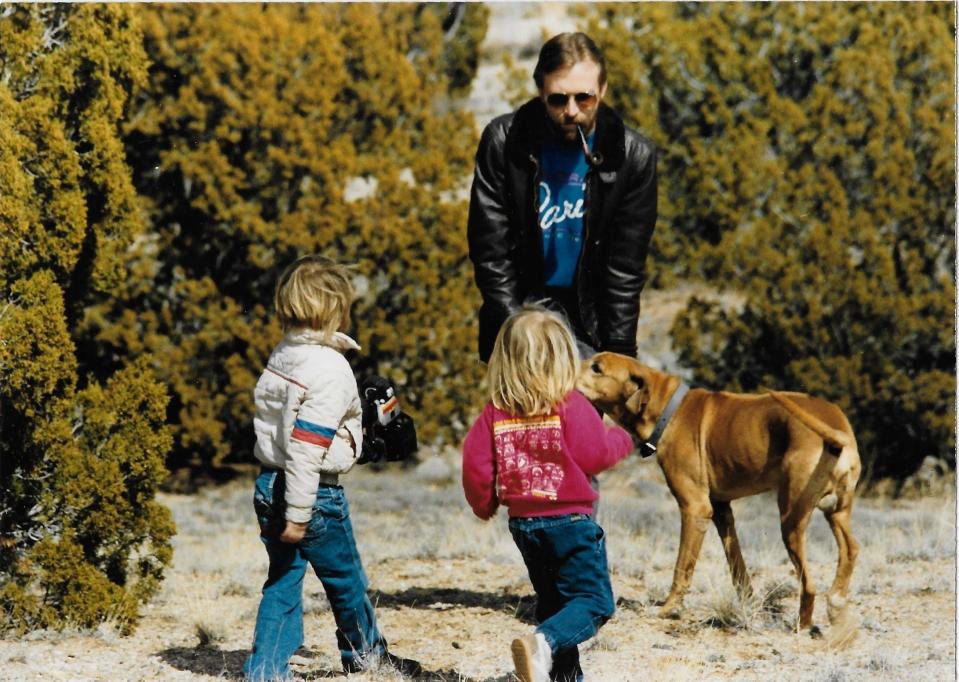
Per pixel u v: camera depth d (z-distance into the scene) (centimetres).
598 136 660
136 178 1588
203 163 1573
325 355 521
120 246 812
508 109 2427
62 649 632
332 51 1656
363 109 1703
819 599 752
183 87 1561
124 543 720
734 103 1797
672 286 1903
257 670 525
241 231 1590
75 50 777
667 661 594
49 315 690
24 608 673
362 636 561
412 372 1688
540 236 673
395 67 1720
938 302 1462
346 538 546
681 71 1831
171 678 565
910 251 1509
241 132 1609
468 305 1712
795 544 643
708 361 1573
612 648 623
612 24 1883
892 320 1468
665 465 697
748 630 666
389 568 905
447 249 1698
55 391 716
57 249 731
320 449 512
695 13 1980
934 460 1532
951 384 1435
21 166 725
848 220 1523
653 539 998
